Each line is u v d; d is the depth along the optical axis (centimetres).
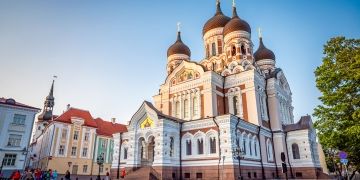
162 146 3152
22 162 4572
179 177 3266
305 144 3959
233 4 5291
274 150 4053
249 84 4022
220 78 4281
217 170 3011
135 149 3522
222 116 3150
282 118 4531
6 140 4528
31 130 4819
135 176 3083
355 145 2438
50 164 5566
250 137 3503
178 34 5947
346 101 2448
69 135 6025
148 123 3478
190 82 4319
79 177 5703
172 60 5616
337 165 4244
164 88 4672
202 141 3284
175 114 4397
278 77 4716
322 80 2592
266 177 3534
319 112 2602
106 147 6838
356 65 2372
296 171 3928
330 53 2683
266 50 5612
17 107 4725
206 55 5431
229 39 4825
